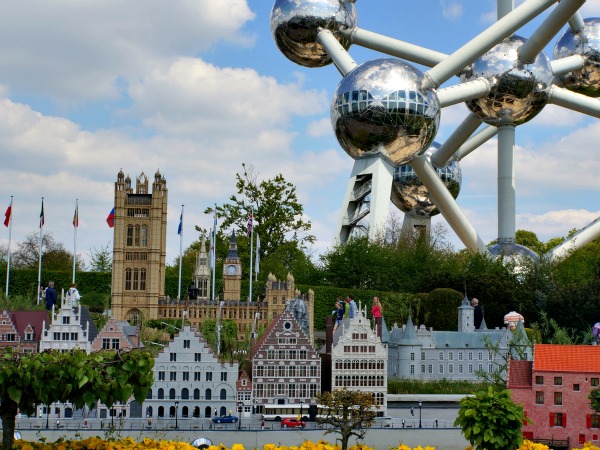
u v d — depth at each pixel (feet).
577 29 568.41
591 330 418.10
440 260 590.14
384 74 447.42
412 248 592.19
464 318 437.99
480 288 495.41
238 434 299.58
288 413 339.98
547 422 296.30
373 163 547.90
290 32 535.19
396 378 391.86
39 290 516.32
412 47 522.47
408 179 607.78
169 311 575.79
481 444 200.23
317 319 519.60
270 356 342.03
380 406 344.28
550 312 482.28
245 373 342.85
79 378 169.68
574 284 499.51
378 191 543.80
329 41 522.06
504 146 539.29
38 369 169.78
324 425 307.17
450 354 407.23
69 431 293.84
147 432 298.35
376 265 554.87
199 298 563.89
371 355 346.74
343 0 527.81
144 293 577.84
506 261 531.09
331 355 349.61
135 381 179.73
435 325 477.77
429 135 463.42
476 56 463.01
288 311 344.90
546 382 297.12
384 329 403.95
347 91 451.12
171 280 625.41
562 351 300.40
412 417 336.70
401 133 455.22
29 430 291.79
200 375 337.31
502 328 458.50
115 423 311.27
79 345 352.28
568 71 557.74
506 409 197.77
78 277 595.88
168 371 336.29
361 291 522.47
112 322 356.38
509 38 502.79
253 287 602.85
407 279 553.64
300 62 560.61
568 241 559.38
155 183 588.50
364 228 596.29
